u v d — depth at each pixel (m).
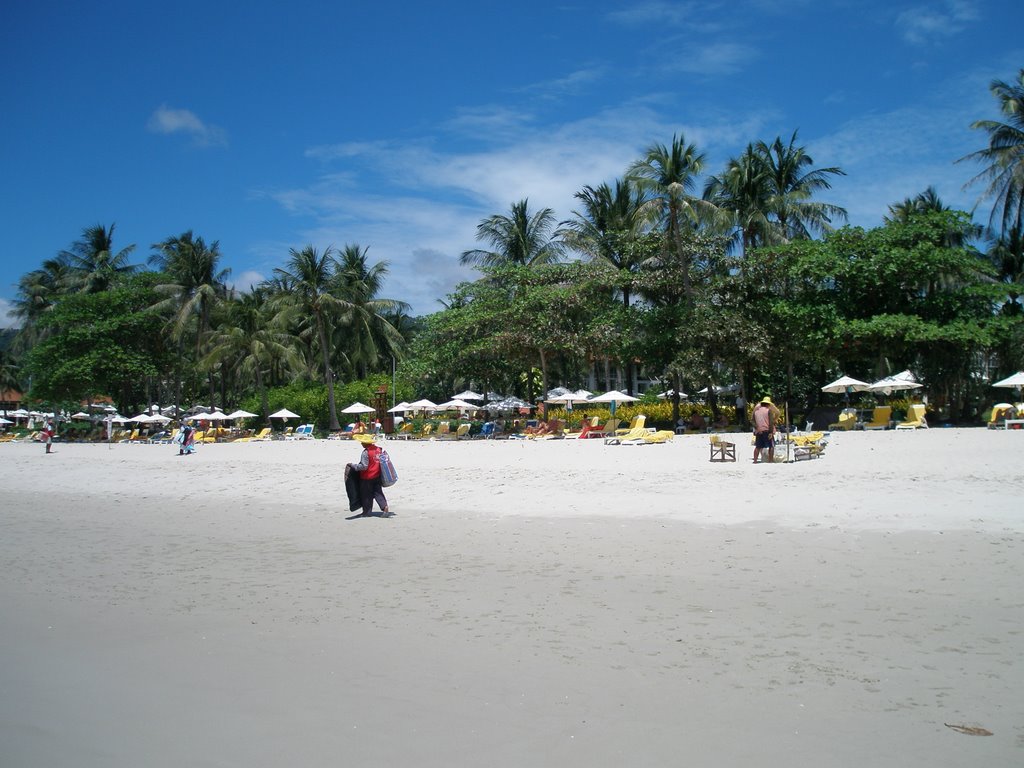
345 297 55.25
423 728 4.60
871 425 30.55
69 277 61.25
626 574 8.24
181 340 58.94
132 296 53.75
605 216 46.97
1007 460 16.17
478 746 4.34
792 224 43.03
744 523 10.79
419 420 47.22
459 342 44.59
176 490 19.08
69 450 41.03
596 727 4.53
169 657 6.02
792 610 6.68
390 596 7.73
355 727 4.64
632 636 6.16
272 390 59.91
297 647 6.17
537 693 5.07
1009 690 4.84
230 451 34.38
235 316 54.22
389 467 13.42
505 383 50.00
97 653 6.17
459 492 15.83
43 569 9.62
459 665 5.64
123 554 10.57
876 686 4.97
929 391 34.09
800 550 8.93
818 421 32.88
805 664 5.40
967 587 7.08
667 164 34.97
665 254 37.50
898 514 10.67
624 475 17.17
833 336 31.42
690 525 10.89
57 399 52.66
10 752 4.45
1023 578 7.26
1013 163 36.31
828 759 4.04
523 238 48.84
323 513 14.05
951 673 5.13
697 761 4.07
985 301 32.53
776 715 4.60
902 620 6.26
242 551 10.53
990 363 35.34
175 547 11.02
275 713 4.88
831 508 11.45
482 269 46.69
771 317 33.34
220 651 6.13
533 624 6.59
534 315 39.53
